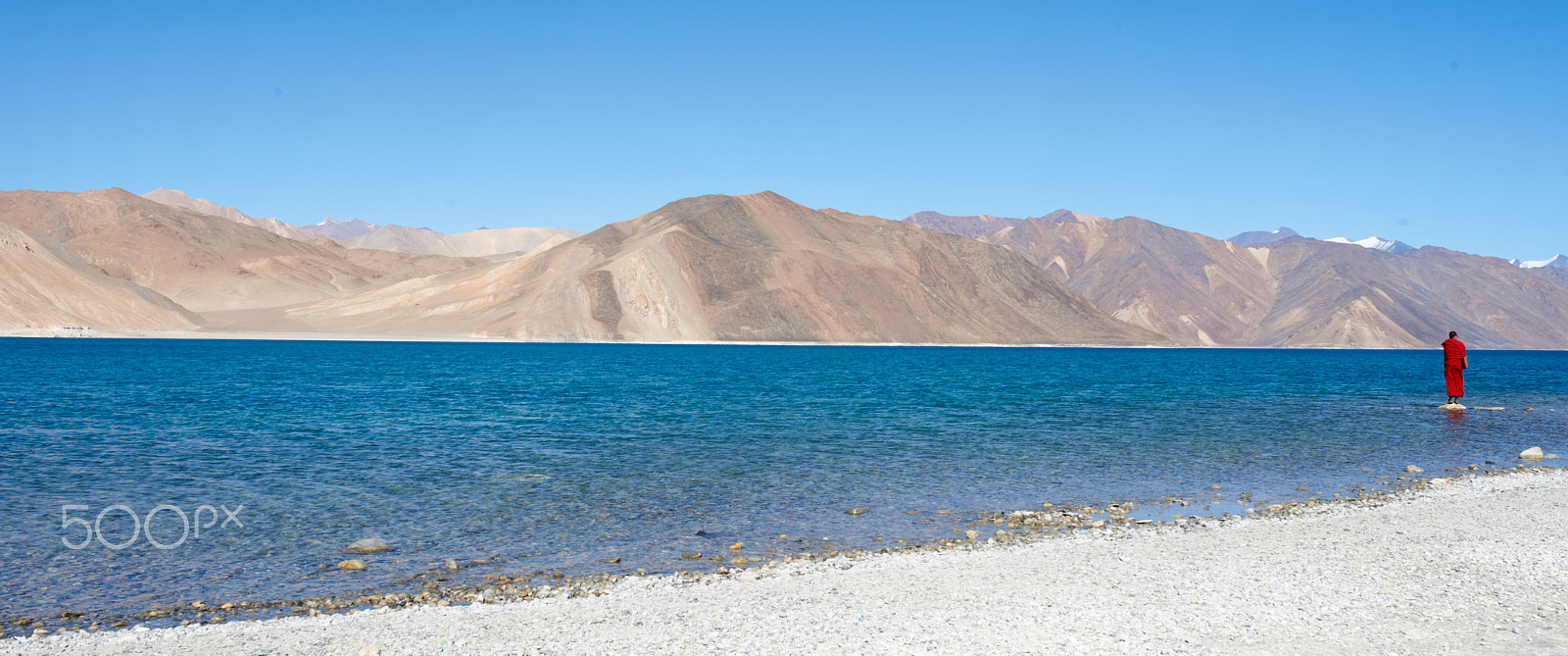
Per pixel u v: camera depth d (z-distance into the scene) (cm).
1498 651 1026
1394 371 9906
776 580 1378
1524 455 2745
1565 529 1659
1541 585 1284
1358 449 2942
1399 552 1488
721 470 2488
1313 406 4625
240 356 9762
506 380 6209
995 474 2433
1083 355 14912
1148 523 1825
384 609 1269
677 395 5053
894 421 3759
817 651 1048
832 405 4491
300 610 1284
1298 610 1180
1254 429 3494
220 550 1611
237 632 1151
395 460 2639
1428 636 1077
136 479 2284
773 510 1969
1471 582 1301
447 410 4106
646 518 1891
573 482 2291
